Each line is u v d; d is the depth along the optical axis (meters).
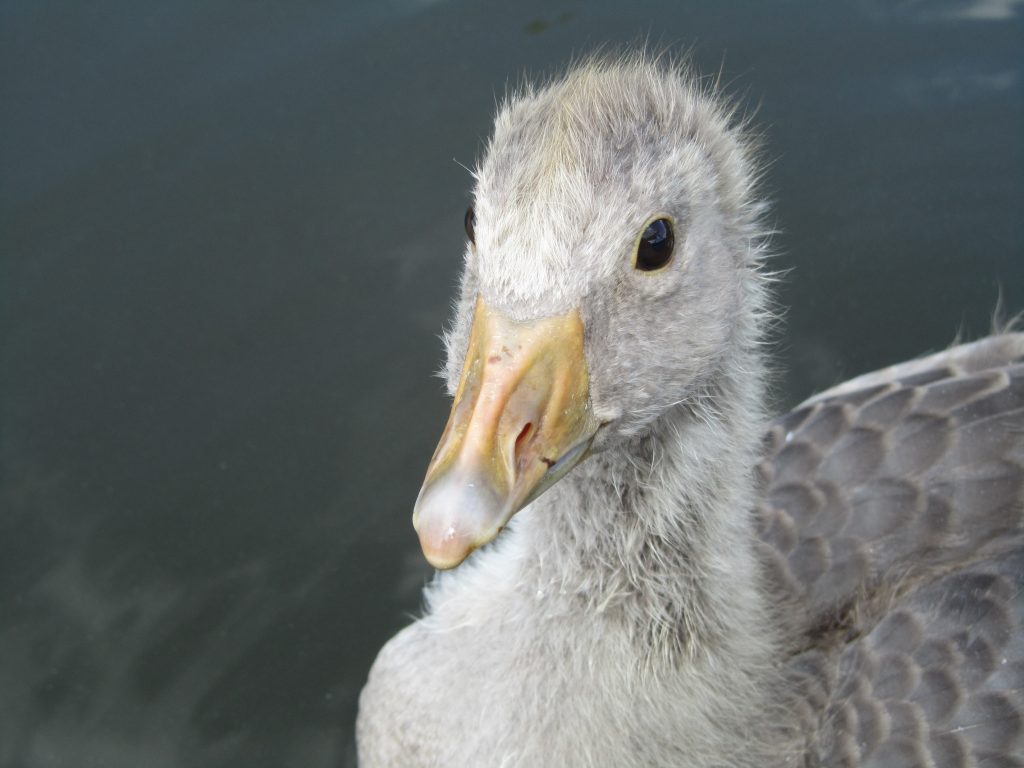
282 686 0.71
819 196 0.83
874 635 0.57
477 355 0.49
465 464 0.47
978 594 0.56
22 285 0.81
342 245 0.82
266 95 0.90
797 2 0.92
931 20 0.91
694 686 0.54
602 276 0.50
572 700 0.54
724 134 0.54
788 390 0.77
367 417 0.77
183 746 0.69
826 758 0.55
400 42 0.92
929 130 0.85
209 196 0.85
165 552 0.74
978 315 0.78
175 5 0.95
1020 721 0.54
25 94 0.90
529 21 0.93
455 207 0.83
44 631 0.72
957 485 0.59
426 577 0.73
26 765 0.68
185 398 0.77
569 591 0.54
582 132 0.50
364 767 0.63
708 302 0.52
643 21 0.91
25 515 0.74
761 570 0.58
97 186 0.85
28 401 0.77
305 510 0.75
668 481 0.54
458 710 0.56
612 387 0.51
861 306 0.79
